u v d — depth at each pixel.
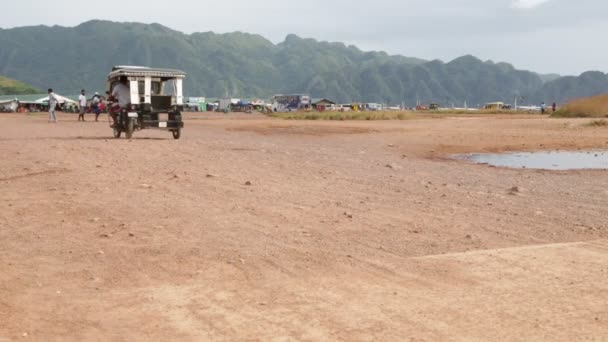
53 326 4.62
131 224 8.02
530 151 21.80
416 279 5.65
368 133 32.06
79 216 8.55
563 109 57.09
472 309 4.83
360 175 13.47
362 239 7.25
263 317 4.73
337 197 10.30
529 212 8.98
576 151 21.56
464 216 8.66
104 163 14.64
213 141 23.22
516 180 13.00
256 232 7.59
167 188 10.95
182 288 5.48
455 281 5.58
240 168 14.26
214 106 146.38
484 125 39.34
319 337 4.32
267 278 5.74
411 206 9.47
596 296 5.05
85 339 4.38
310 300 5.11
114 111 24.33
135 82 23.38
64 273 5.96
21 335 4.45
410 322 4.57
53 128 34.56
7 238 7.35
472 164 16.80
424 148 22.70
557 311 4.74
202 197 10.08
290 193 10.66
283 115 71.38
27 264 6.27
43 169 13.26
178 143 21.53
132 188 10.89
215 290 5.41
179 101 24.12
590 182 12.67
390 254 6.56
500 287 5.37
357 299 5.12
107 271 6.02
